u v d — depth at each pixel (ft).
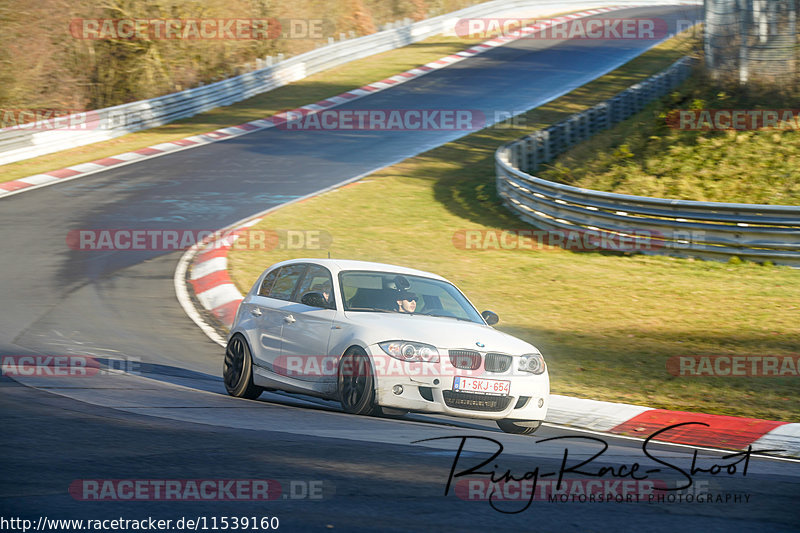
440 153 350.23
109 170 309.22
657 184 251.19
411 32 638.53
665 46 618.44
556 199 239.91
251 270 195.11
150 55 450.30
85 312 160.56
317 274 104.32
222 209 257.34
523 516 54.13
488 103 448.24
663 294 184.85
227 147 355.56
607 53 595.88
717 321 164.55
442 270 202.59
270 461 65.16
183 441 70.79
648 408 111.04
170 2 470.39
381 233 235.40
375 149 355.77
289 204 263.29
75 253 207.21
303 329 98.73
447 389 88.12
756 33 291.79
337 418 88.53
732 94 294.87
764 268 204.33
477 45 625.00
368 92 474.49
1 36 400.26
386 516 52.11
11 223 233.35
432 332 91.40
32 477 56.85
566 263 212.43
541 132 318.24
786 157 249.96
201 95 428.56
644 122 332.60
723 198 236.84
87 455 63.87
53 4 420.36
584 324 162.81
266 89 478.18
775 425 103.04
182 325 157.38
